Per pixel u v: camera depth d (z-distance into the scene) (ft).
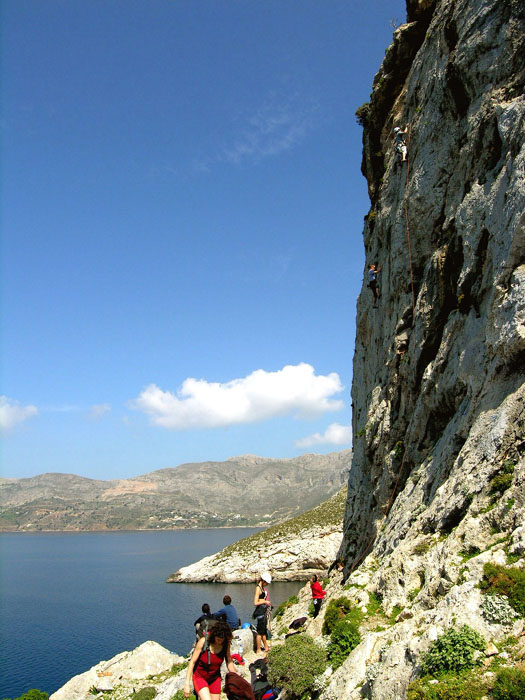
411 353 70.74
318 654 43.21
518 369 41.11
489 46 56.70
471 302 53.67
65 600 371.76
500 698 21.33
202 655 26.61
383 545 58.39
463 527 35.88
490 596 27.25
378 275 94.84
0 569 613.11
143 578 488.44
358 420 112.88
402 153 80.33
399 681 27.73
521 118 47.03
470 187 58.44
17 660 218.59
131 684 110.73
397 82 95.76
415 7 89.86
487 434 40.01
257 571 367.86
